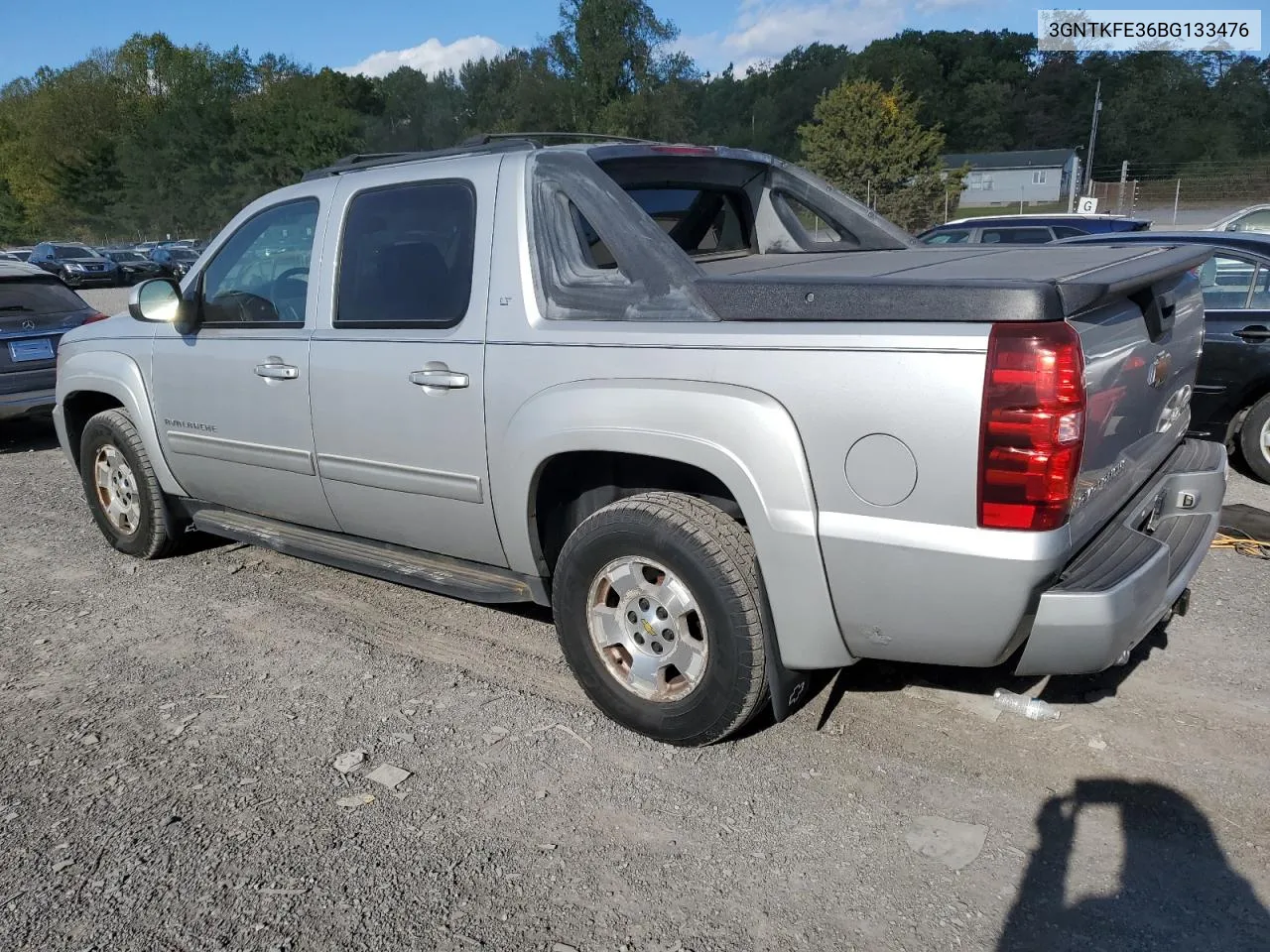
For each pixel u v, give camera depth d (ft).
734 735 10.88
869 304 8.77
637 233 10.40
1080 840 9.11
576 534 10.90
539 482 11.17
